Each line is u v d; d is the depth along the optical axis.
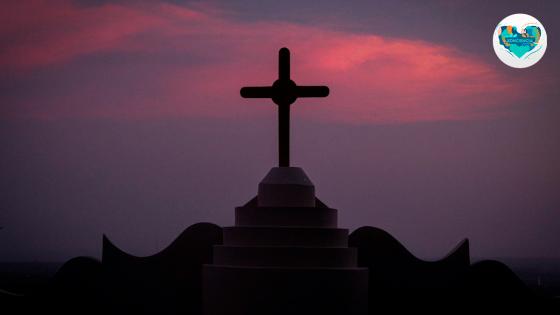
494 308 22.95
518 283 23.02
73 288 23.14
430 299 22.92
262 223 20.00
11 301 23.22
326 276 18.97
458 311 22.92
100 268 23.22
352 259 20.44
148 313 22.88
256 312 18.84
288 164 21.00
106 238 23.23
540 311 22.94
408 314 22.86
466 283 22.98
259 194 20.77
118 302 22.97
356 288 19.62
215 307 19.52
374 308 22.89
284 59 21.09
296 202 20.42
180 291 22.88
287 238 19.61
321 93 20.88
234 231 19.94
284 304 18.78
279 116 21.03
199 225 23.12
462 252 23.08
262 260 19.30
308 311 18.80
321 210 20.09
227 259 19.77
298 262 19.25
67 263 23.22
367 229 23.12
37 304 23.20
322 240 19.69
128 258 23.09
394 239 23.11
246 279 18.97
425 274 22.98
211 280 19.77
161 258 23.03
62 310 23.12
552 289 107.81
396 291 22.92
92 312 23.05
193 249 23.00
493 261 23.09
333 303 18.97
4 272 167.25
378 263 22.98
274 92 21.05
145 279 22.98
